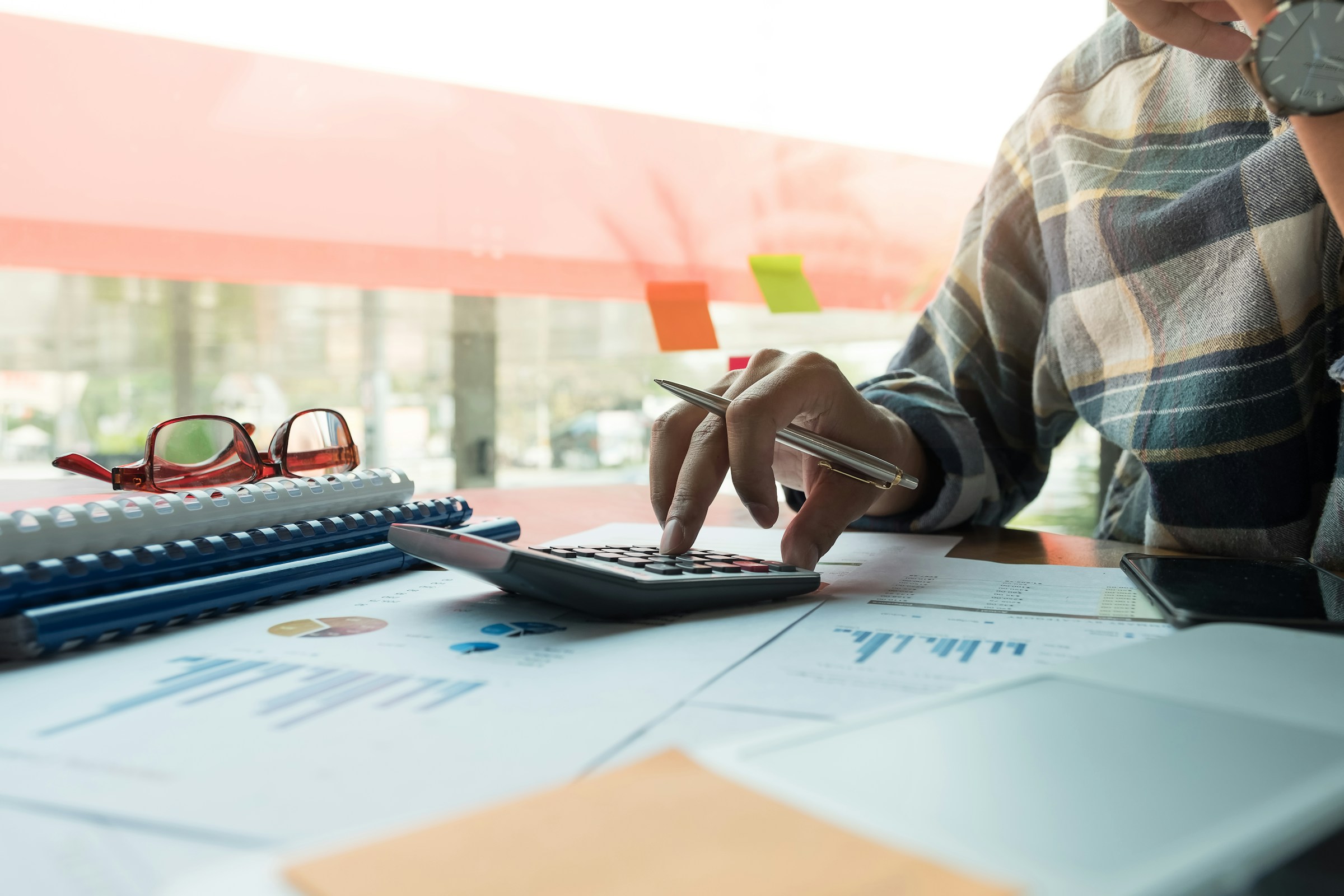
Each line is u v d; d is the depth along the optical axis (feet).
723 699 0.79
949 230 5.37
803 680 0.85
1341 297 1.74
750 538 1.94
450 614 1.15
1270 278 1.75
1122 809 0.45
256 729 0.71
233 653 0.96
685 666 0.90
